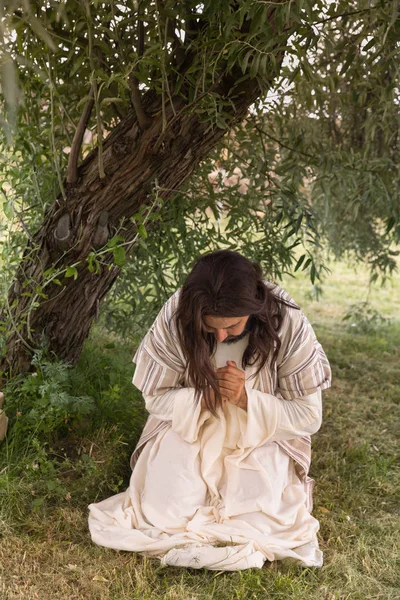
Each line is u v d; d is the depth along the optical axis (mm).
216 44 2713
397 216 4109
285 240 3750
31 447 3004
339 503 2949
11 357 3170
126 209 2973
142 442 2834
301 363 2592
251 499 2596
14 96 1894
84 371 3461
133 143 2871
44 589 2307
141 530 2592
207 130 2904
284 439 2697
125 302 4020
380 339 5438
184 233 3713
